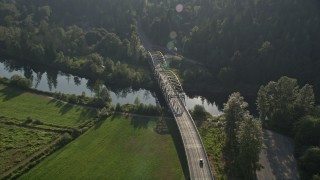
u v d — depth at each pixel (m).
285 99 127.50
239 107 114.56
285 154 115.81
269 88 130.12
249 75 167.88
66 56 186.00
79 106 143.00
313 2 183.88
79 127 128.00
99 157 113.38
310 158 106.50
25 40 190.00
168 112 139.62
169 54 195.88
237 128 111.62
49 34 191.25
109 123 131.75
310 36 170.25
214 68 177.62
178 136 125.38
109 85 168.25
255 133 100.94
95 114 137.25
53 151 115.12
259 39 173.38
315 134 114.81
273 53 166.50
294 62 163.25
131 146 119.56
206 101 160.50
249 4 188.50
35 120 130.88
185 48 193.62
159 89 163.12
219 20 191.00
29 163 108.81
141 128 129.62
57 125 129.12
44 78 176.25
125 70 168.12
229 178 104.06
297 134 118.94
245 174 101.56
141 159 113.12
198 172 104.56
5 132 124.25
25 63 186.75
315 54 167.88
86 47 193.50
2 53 191.25
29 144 118.06
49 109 140.25
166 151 117.25
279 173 107.19
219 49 181.25
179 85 153.75
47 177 104.25
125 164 110.69
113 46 192.00
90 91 162.88
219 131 127.62
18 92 151.00
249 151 100.12
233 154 112.81
